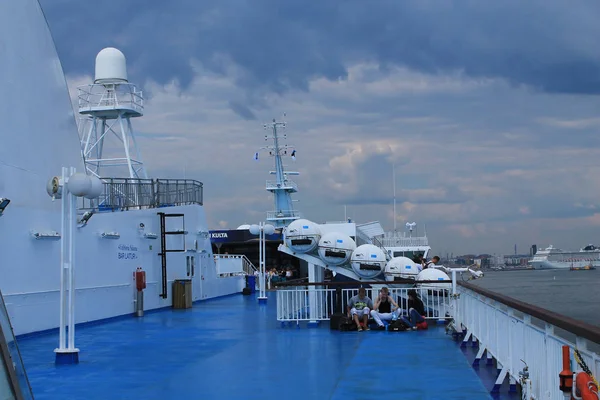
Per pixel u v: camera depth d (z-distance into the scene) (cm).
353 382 1038
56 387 1034
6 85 1565
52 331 1750
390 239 3809
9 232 1568
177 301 2631
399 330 1692
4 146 1552
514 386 938
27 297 1636
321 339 1566
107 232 2114
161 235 2564
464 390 962
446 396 927
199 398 941
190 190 2958
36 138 1692
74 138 1903
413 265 1952
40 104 1719
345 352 1354
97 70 2953
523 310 750
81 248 1945
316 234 2006
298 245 1997
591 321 4050
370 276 1962
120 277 2208
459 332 1569
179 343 1543
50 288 1747
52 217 1764
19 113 1617
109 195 2352
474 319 1363
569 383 535
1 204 1452
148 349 1448
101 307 2055
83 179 1239
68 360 1258
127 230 2286
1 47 1546
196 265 3011
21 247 1617
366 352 1348
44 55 1750
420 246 3784
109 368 1204
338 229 2761
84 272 1958
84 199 2194
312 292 1889
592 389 484
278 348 1432
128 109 2944
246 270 4309
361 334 1650
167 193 2708
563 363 543
